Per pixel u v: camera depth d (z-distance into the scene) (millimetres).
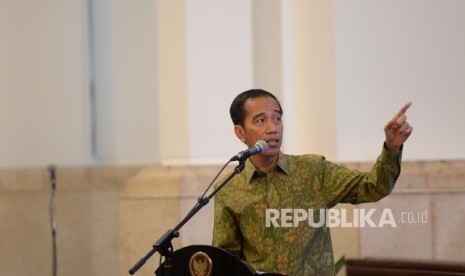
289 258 8867
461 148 13539
